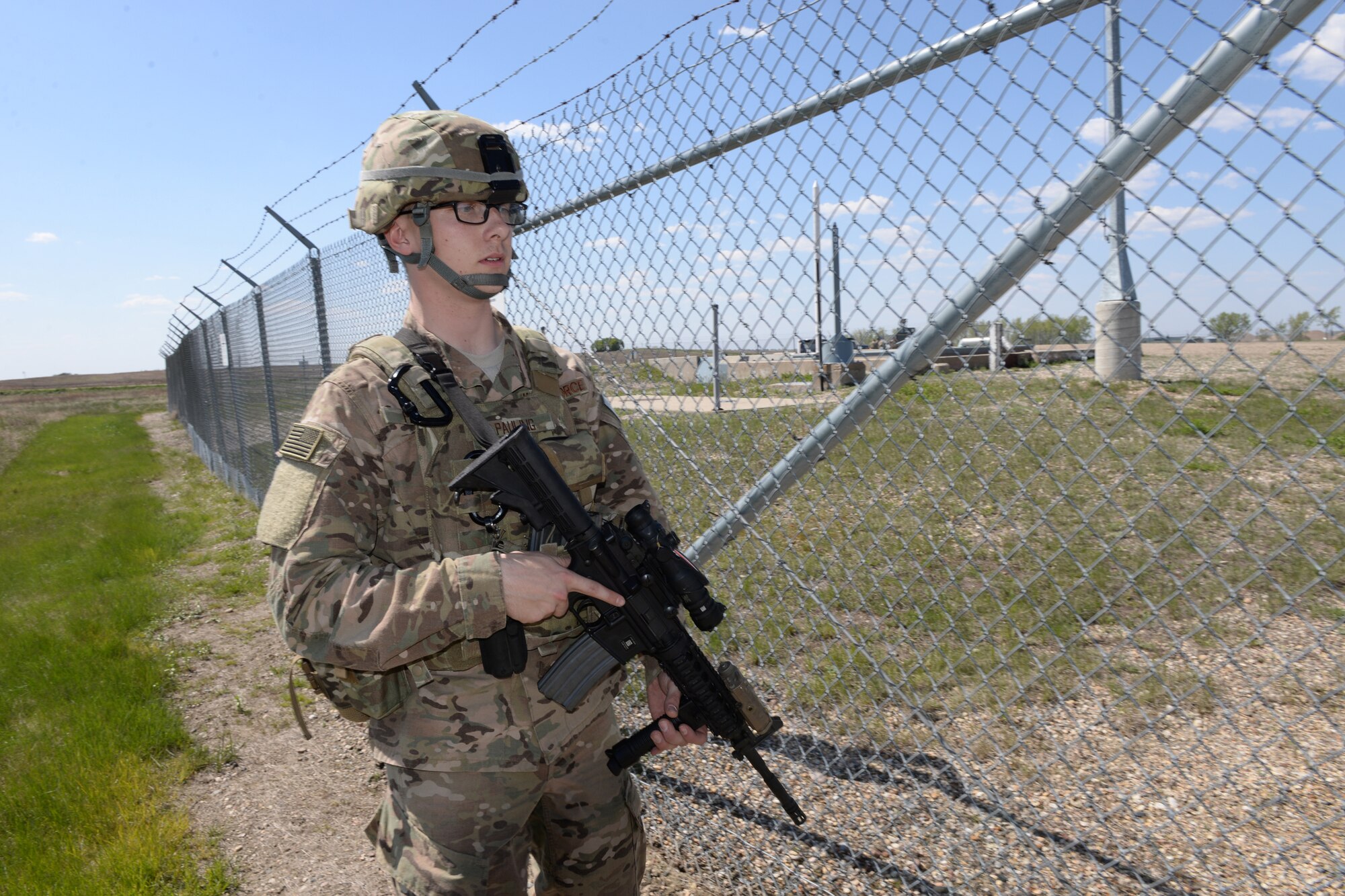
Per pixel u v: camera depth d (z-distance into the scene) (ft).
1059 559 15.08
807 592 9.34
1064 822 8.77
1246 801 8.82
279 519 4.84
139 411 164.04
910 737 10.74
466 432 5.37
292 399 23.11
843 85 6.49
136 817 11.34
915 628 13.26
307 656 4.79
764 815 9.62
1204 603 13.42
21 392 288.10
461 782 5.21
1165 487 5.78
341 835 11.19
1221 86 4.55
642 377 9.64
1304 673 11.27
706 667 5.82
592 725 5.84
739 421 8.64
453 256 5.41
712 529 8.84
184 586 24.13
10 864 10.51
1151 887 7.33
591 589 5.09
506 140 5.55
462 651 5.24
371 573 4.86
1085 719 10.78
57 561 30.25
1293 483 5.10
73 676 16.87
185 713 15.30
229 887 10.09
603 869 5.93
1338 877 7.32
